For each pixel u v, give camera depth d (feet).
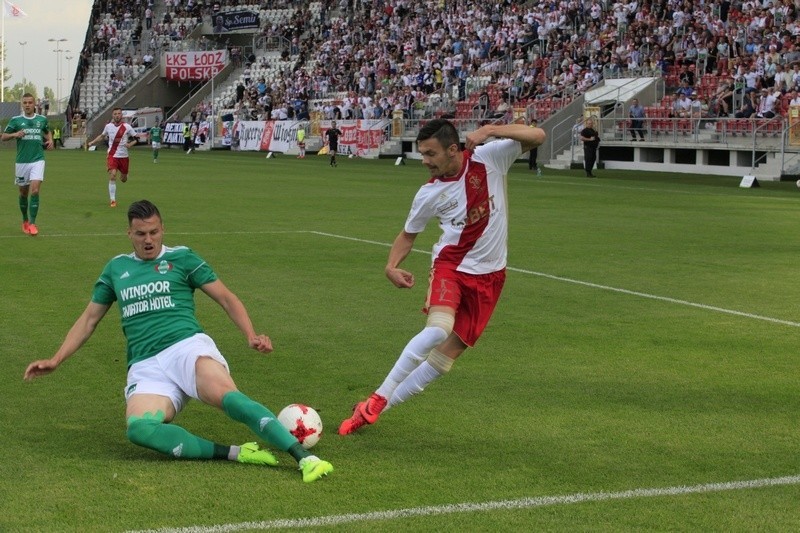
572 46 225.15
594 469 28.30
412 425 32.60
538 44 239.91
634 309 52.85
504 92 229.04
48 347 43.39
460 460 29.07
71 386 37.11
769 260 71.15
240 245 77.25
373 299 54.95
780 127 165.68
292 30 321.32
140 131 317.22
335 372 39.60
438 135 31.04
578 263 68.95
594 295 56.80
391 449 30.07
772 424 32.86
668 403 35.32
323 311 51.62
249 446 28.37
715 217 101.71
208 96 323.78
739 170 173.06
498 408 34.60
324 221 95.30
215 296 30.55
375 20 293.43
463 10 268.82
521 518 24.53
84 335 30.73
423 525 23.98
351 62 288.92
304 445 29.48
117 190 133.69
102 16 363.76
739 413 34.14
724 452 29.91
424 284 59.77
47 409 34.09
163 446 28.17
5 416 33.17
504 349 43.52
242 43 345.31
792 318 50.72
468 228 31.65
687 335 46.70
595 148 172.24
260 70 319.68
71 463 28.32
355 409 31.65
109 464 28.25
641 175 176.24
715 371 40.04
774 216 103.35
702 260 70.90
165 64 336.49
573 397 36.04
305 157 251.19
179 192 131.23
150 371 29.55
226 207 109.81
